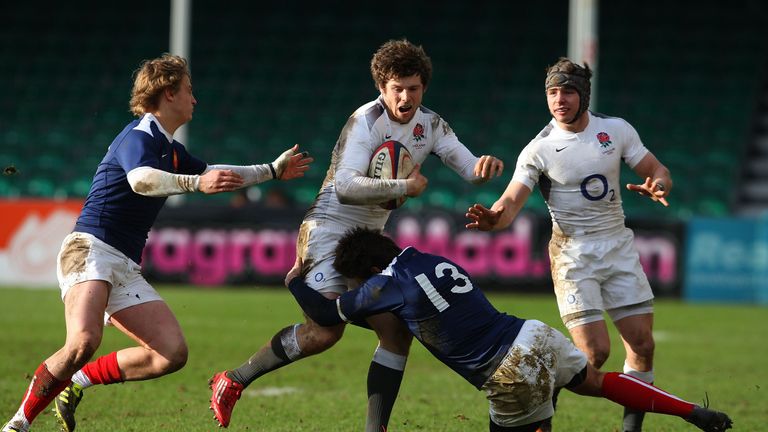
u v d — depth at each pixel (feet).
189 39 327.47
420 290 61.21
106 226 63.52
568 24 331.57
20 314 147.02
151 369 64.90
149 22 330.75
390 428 75.25
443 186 268.82
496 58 323.57
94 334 61.00
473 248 191.31
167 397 86.07
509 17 333.83
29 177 276.00
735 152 293.23
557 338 61.72
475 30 330.54
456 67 320.91
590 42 233.76
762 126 307.99
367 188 63.72
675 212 264.93
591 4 232.94
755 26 330.34
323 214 68.90
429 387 96.17
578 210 72.59
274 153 290.56
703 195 277.44
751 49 325.01
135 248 64.90
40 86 312.50
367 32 330.75
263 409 82.02
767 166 294.66
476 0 336.70
